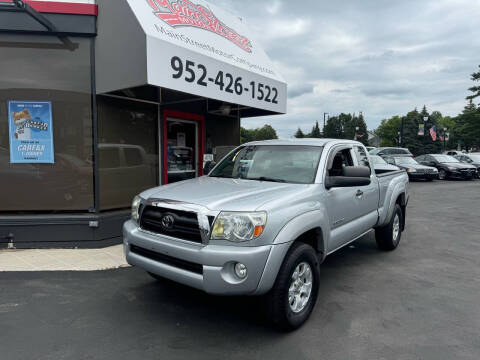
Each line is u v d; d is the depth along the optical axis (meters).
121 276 4.57
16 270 4.70
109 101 6.09
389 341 3.14
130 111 6.53
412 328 3.38
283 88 8.14
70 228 5.66
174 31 5.74
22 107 5.64
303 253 3.26
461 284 4.54
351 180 3.73
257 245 2.90
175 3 6.36
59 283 4.30
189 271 3.04
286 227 3.06
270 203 3.08
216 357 2.85
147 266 3.35
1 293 3.99
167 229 3.20
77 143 5.82
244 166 4.43
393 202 5.55
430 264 5.36
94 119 5.81
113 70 5.46
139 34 5.05
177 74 5.45
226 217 2.94
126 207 6.46
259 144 4.75
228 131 9.27
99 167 5.93
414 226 8.18
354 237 4.60
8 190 5.69
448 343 3.12
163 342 3.05
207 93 6.06
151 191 3.72
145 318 3.48
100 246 5.75
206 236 2.95
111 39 5.43
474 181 20.72
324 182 3.83
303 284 3.40
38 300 3.83
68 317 3.47
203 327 3.32
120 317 3.49
